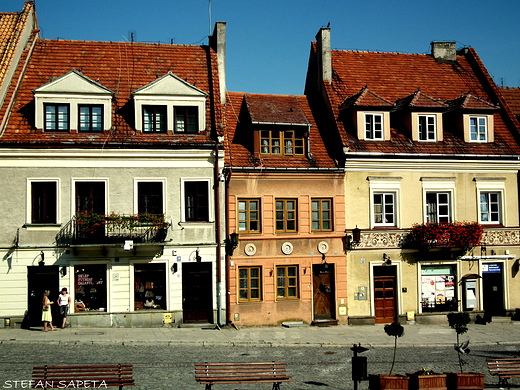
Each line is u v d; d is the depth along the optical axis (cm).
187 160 2514
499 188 2850
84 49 2778
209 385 1413
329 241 2658
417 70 3225
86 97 2477
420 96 2872
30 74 2614
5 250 2361
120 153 2453
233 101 2884
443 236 2670
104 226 2369
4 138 2380
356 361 1483
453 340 2322
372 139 2775
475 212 2822
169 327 2450
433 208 2809
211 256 2512
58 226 2398
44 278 2416
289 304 2598
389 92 3058
